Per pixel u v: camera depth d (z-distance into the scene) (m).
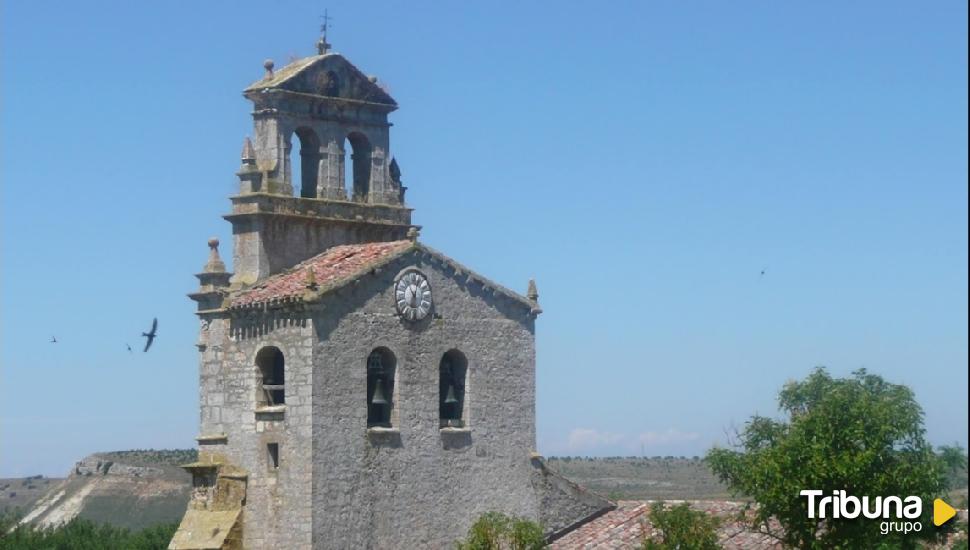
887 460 75.31
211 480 81.12
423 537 81.12
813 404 77.25
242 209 82.19
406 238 86.44
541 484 85.19
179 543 80.44
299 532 78.31
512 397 84.62
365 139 85.69
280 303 78.81
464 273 83.19
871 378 77.06
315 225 83.56
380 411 81.19
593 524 85.44
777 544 78.62
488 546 79.12
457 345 82.88
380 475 80.00
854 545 74.44
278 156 82.56
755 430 78.19
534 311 85.50
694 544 76.69
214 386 82.06
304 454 78.25
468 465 82.81
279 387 79.81
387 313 80.56
